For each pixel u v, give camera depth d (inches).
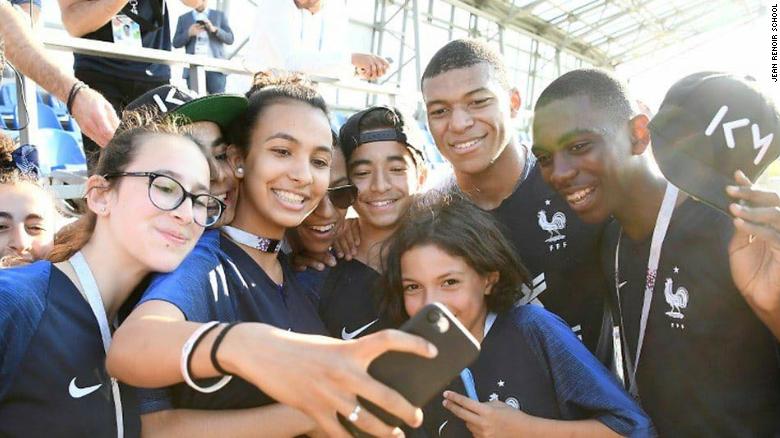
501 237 80.0
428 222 78.6
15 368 50.3
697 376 69.1
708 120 58.6
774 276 57.2
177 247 57.2
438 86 94.3
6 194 76.9
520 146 101.6
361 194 92.2
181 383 59.6
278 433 59.4
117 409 54.9
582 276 92.0
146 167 56.6
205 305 59.6
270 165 70.0
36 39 88.3
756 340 66.8
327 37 164.1
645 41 984.9
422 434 73.0
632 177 74.7
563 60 911.7
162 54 132.3
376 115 93.4
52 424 50.4
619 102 76.2
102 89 139.6
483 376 74.9
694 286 68.7
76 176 145.8
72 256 58.8
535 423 67.7
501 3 634.8
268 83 85.4
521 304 82.1
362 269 90.5
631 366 78.0
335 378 37.3
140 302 55.5
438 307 39.0
